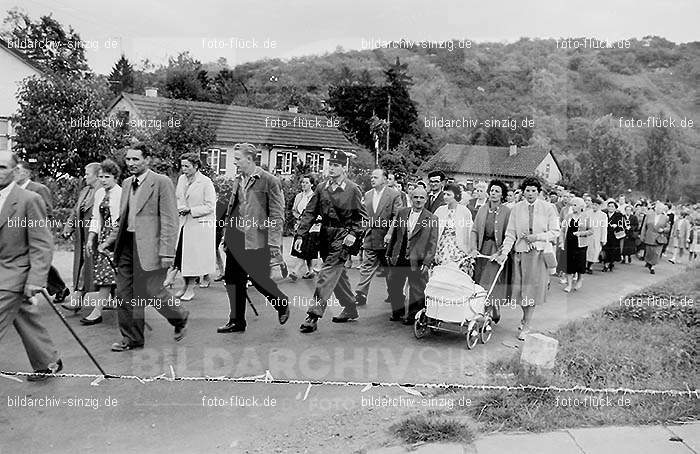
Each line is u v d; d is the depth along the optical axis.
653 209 13.47
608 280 11.99
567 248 10.27
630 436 4.51
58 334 6.58
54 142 9.11
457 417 4.80
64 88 9.40
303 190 9.59
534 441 4.41
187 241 8.23
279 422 4.70
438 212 7.20
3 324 5.04
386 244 7.56
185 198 8.27
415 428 4.50
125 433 4.47
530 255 7.02
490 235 7.16
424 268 7.09
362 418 4.76
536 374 5.43
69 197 8.72
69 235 7.41
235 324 6.83
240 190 6.71
